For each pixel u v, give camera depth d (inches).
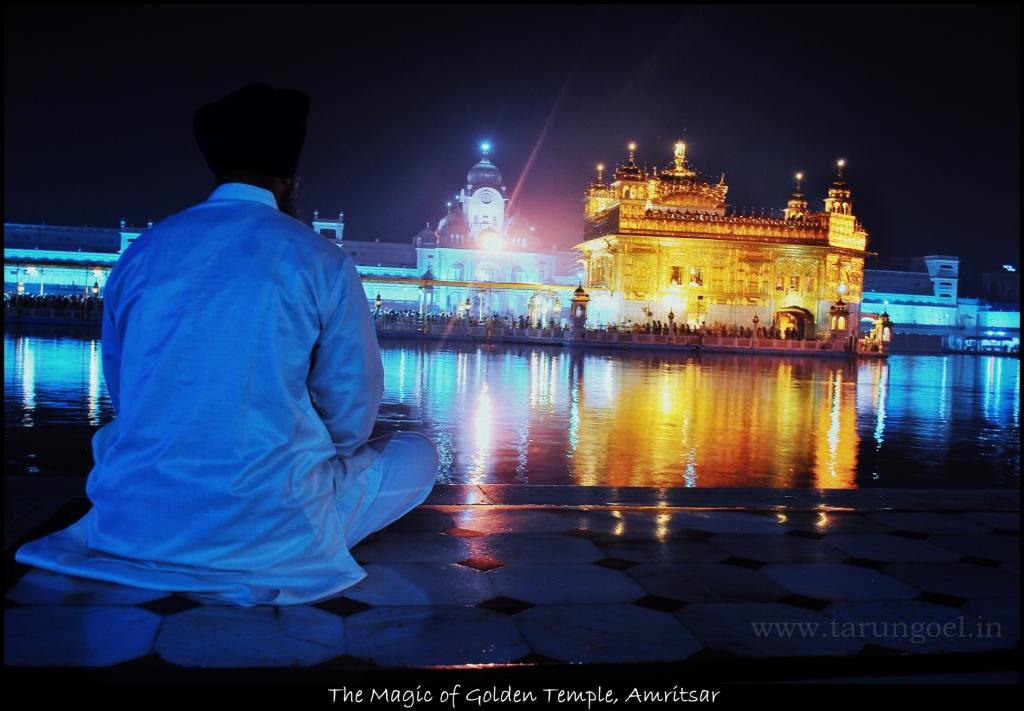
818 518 215.6
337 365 137.4
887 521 214.2
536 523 199.8
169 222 134.5
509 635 128.6
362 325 137.6
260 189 137.6
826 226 2079.2
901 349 2696.9
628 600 147.3
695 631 133.2
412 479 162.1
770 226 2048.5
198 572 131.9
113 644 117.7
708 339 1809.8
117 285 136.2
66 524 175.0
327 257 133.6
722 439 421.7
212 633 122.7
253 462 129.3
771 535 196.4
